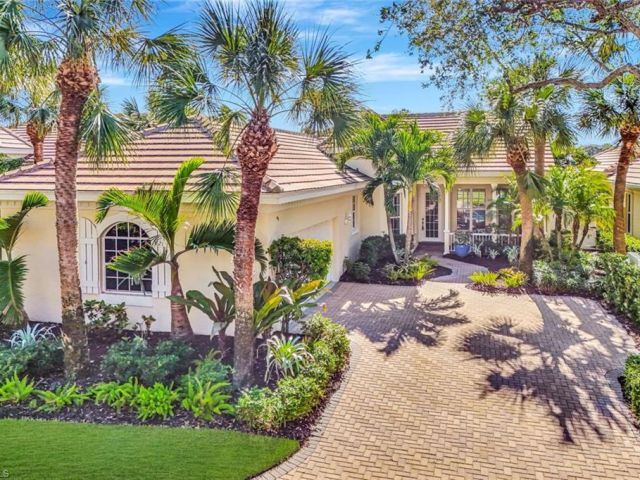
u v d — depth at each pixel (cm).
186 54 1005
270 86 846
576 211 1886
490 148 1802
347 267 2053
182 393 902
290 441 795
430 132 2052
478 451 784
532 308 1577
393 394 980
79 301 1001
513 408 922
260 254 1225
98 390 911
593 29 1351
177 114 938
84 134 954
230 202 1088
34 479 674
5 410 877
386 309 1584
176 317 1166
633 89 1762
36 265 1416
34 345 1052
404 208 2577
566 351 1203
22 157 2378
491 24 1326
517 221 2058
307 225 1617
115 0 909
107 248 1380
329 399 958
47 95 1080
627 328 1370
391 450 786
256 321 1009
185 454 745
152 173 1342
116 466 709
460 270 2181
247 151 914
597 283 1711
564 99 1725
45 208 1391
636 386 882
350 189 1923
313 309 1575
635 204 2530
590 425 861
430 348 1230
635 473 726
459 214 2697
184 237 1312
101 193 1268
